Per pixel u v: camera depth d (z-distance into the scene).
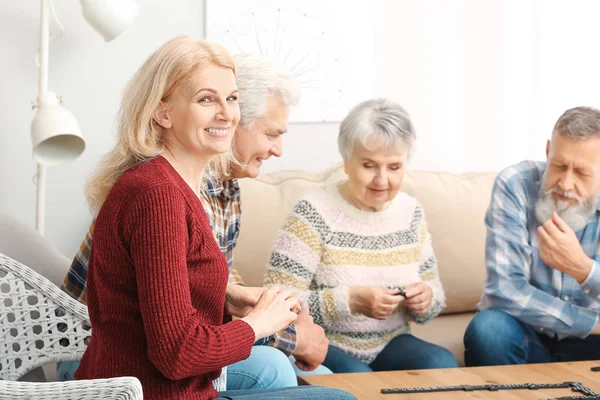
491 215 2.40
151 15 2.79
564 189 2.26
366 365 2.16
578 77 3.24
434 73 3.11
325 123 3.01
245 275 2.59
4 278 1.76
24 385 1.25
